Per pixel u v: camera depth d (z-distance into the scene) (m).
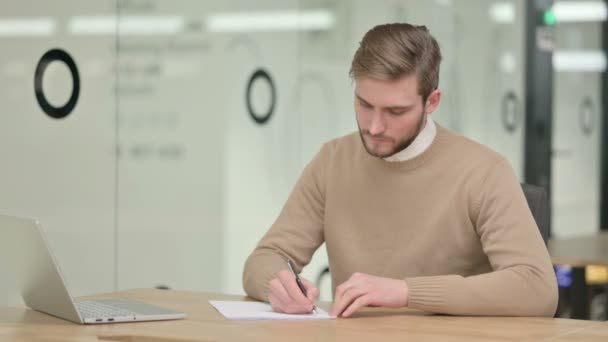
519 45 6.64
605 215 8.18
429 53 2.15
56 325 1.95
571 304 4.48
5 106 3.04
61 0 3.23
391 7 5.16
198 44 3.86
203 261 3.92
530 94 6.75
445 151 2.38
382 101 2.12
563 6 7.53
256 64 4.20
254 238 4.23
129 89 3.53
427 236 2.36
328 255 2.52
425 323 1.97
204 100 3.90
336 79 4.76
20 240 1.96
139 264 3.59
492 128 6.29
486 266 2.38
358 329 1.88
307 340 1.75
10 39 3.05
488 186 2.30
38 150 3.16
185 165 3.80
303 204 2.54
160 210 3.68
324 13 4.66
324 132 4.69
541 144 6.82
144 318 2.00
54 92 3.21
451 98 5.76
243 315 2.04
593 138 8.00
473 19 6.02
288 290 2.10
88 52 3.34
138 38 3.56
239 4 4.09
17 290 3.04
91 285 3.38
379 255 2.41
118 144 3.48
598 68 8.09
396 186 2.40
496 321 2.00
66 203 3.27
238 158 4.10
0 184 3.03
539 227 2.40
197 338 1.78
